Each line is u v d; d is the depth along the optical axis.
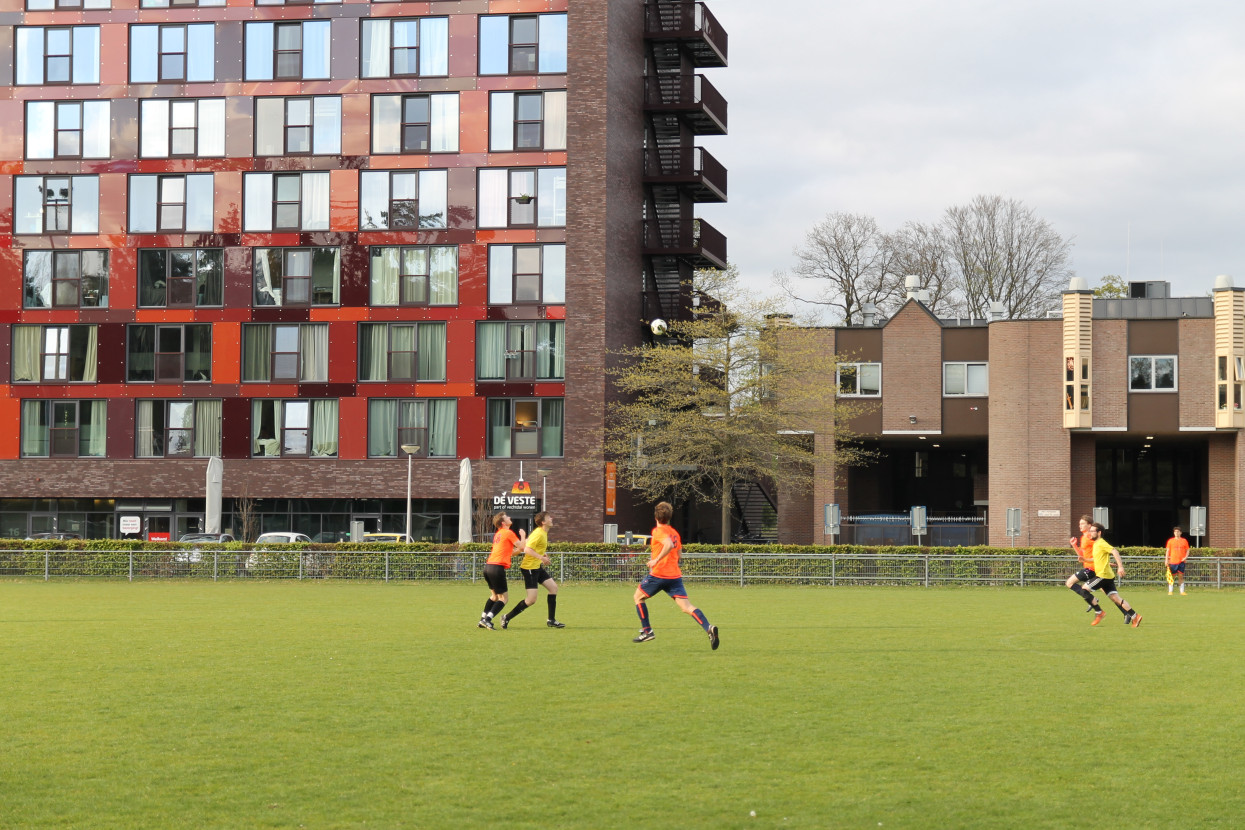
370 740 11.52
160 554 42.22
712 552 41.06
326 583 41.12
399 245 53.59
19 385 54.56
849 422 54.53
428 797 9.35
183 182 54.47
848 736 11.73
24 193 54.91
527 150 53.16
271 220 54.09
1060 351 52.28
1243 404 51.22
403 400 53.59
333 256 53.81
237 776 10.05
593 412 52.44
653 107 57.69
